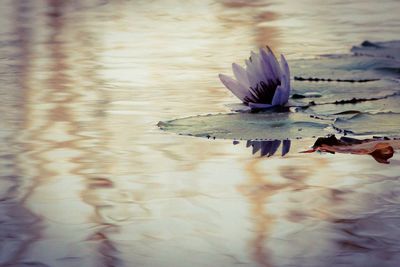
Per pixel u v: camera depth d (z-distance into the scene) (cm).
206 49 957
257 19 1063
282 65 877
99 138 861
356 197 830
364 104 876
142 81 911
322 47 952
